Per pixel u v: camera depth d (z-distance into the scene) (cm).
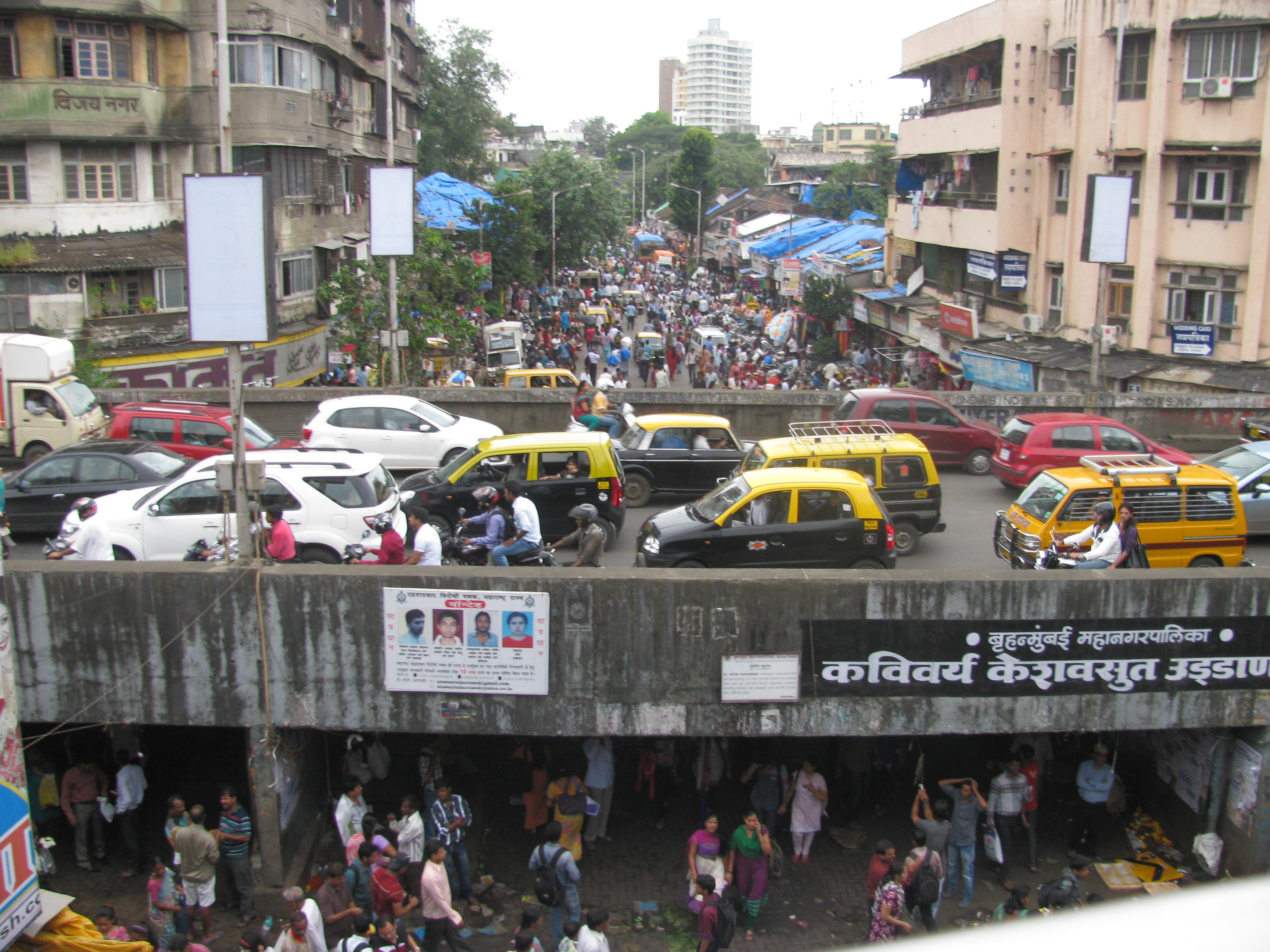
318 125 3297
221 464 1055
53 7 2564
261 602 1052
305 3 3098
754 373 3528
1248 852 1109
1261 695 1100
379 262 2939
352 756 1236
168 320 2759
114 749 1195
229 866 1066
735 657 1066
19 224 2631
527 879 1154
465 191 5128
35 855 779
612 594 1053
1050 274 3161
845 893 1138
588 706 1077
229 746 1341
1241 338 2653
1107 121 2847
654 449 1875
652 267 8788
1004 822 1138
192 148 3017
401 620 1055
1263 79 2542
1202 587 1077
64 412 1966
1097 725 1103
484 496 1319
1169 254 2766
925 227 3828
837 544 1349
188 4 2902
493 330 3750
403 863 1008
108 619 1052
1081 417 1889
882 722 1092
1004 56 3100
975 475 2100
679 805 1298
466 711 1077
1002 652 1080
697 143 9044
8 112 2564
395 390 2292
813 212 7938
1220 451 1952
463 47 6191
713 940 962
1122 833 1251
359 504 1373
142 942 880
